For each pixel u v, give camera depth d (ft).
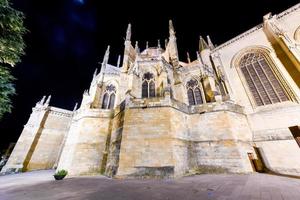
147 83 73.00
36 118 104.94
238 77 71.97
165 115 50.65
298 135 46.34
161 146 45.78
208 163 50.67
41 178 56.54
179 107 56.85
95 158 59.62
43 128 104.17
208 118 57.06
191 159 51.65
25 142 96.27
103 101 85.40
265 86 63.31
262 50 68.33
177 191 26.94
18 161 89.81
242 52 75.46
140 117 51.42
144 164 43.75
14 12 33.22
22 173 79.77
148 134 48.16
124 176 42.63
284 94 57.57
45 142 101.96
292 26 62.69
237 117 57.82
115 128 60.08
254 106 62.69
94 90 92.94
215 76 77.46
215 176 42.42
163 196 23.94
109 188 30.96
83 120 65.98
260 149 53.72
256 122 59.16
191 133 57.36
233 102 64.54
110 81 92.63
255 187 27.89
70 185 37.04
